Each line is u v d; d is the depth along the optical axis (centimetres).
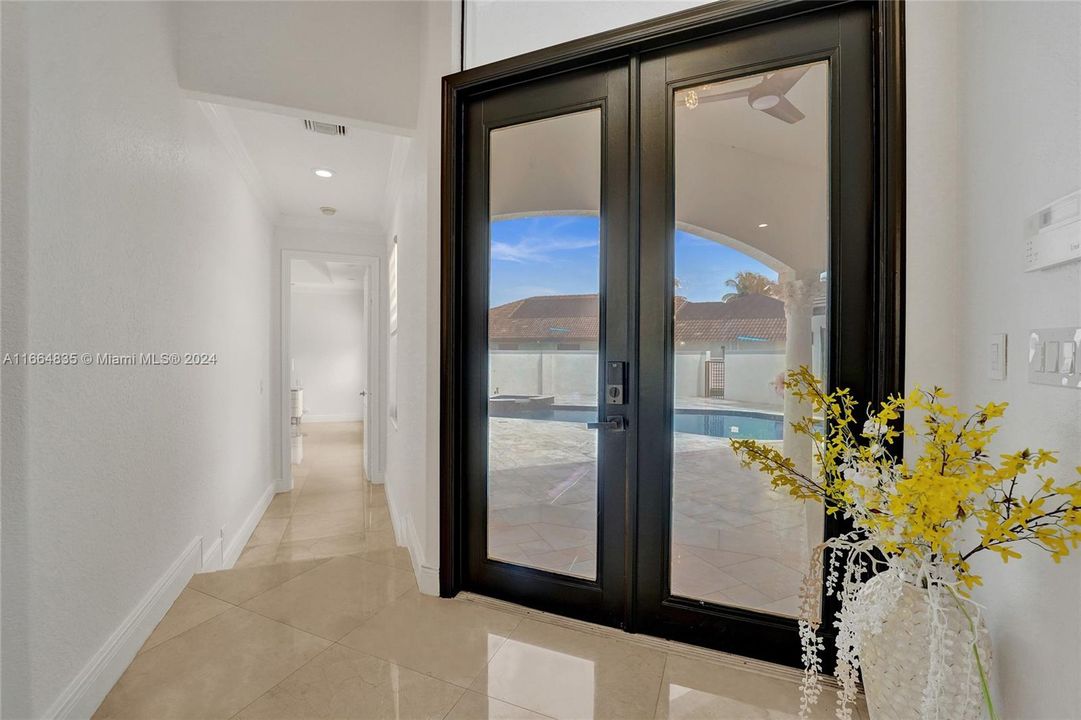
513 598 201
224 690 150
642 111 178
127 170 177
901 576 108
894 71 143
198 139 249
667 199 174
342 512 401
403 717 138
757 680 153
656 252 175
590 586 186
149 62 192
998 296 117
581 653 167
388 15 238
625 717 138
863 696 145
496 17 217
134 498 180
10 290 122
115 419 168
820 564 124
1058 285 96
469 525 209
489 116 205
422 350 227
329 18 231
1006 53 114
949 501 91
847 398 131
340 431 817
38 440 130
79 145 148
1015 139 111
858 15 151
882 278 145
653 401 175
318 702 144
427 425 210
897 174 142
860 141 151
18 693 122
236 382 325
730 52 166
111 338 166
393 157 322
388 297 468
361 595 210
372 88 236
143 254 189
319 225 468
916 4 141
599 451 186
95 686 146
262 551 324
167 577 206
